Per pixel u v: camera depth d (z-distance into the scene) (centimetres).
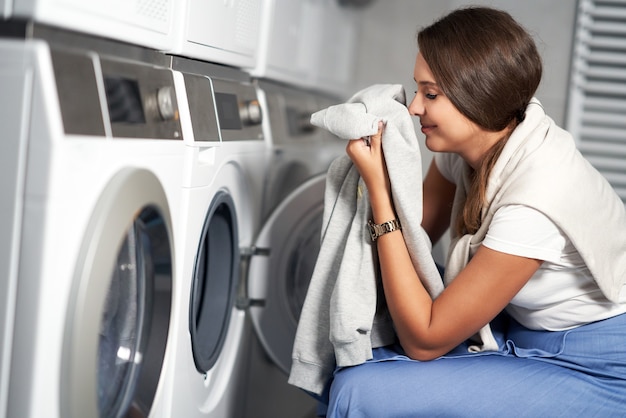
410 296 136
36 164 88
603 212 138
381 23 274
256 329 191
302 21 220
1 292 89
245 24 171
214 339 170
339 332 138
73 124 92
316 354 150
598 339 139
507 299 133
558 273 138
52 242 89
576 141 257
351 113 134
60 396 95
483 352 143
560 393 135
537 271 138
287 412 207
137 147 110
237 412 192
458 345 149
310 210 192
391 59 275
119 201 101
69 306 94
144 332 127
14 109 88
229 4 158
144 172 110
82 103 95
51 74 89
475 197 142
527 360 141
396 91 144
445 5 269
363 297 141
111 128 103
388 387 136
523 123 139
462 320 133
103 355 112
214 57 152
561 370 138
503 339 156
